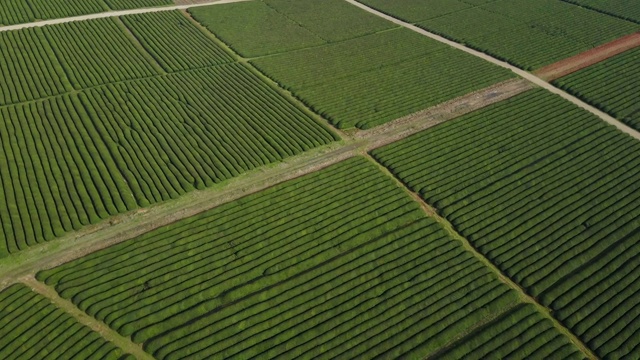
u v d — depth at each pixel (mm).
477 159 55062
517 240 45750
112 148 54906
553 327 39125
